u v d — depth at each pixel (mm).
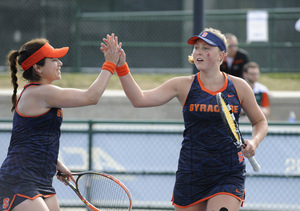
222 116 9781
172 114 31000
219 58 10750
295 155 17844
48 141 10297
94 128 18203
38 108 10195
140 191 18250
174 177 18141
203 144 10617
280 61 41250
